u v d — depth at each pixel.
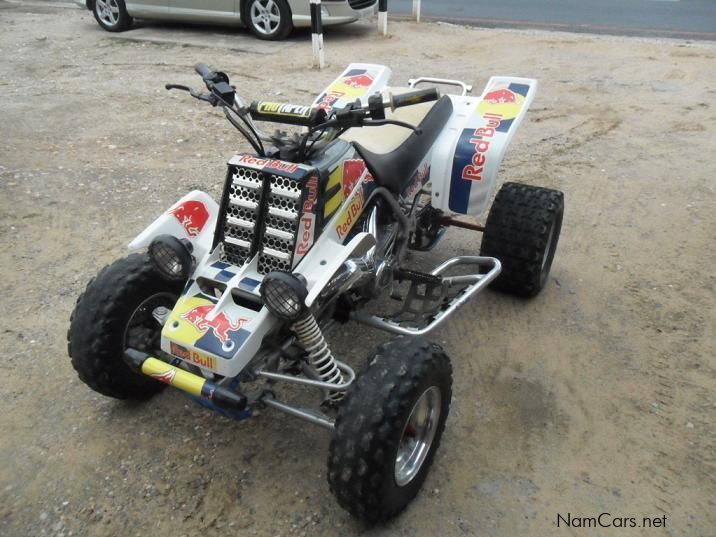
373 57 9.66
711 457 3.11
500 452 3.14
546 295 4.37
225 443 3.18
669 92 8.19
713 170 6.12
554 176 6.02
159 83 8.40
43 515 2.80
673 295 4.34
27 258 4.65
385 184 3.38
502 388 3.55
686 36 10.98
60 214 5.22
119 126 7.01
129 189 5.66
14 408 3.37
